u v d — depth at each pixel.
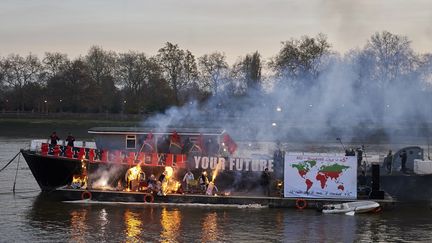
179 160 45.53
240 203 43.22
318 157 43.16
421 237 36.00
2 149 85.88
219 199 43.16
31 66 183.00
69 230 36.56
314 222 39.16
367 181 46.00
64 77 158.12
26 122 131.00
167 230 36.69
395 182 46.28
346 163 43.16
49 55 184.00
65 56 193.12
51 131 124.19
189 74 158.75
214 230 36.81
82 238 34.84
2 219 39.25
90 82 158.12
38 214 40.66
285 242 34.62
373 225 38.69
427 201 46.22
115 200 44.00
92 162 46.31
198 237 35.31
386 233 36.78
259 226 37.97
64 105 156.88
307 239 35.28
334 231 37.09
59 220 39.00
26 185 52.75
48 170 47.41
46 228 37.03
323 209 42.22
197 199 43.34
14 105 165.25
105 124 129.62
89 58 177.50
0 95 174.12
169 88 152.88
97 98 155.75
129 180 45.06
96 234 35.69
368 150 89.75
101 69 174.50
